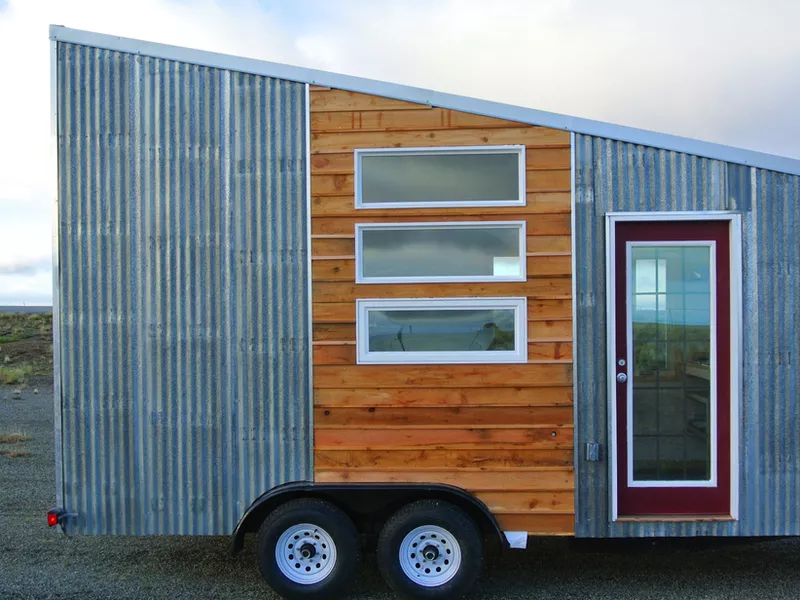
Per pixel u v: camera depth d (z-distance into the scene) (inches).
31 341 812.0
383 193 155.8
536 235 152.3
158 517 153.6
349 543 145.5
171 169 155.7
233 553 149.0
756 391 150.3
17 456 301.9
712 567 167.9
